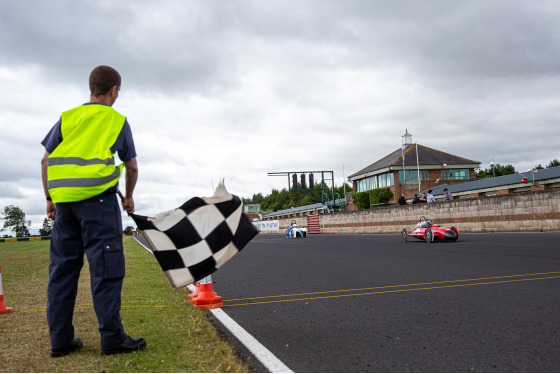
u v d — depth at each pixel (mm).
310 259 9898
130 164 3035
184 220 3367
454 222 21375
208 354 2830
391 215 26812
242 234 3516
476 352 2793
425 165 46219
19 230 119438
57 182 2732
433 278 6047
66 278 2869
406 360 2689
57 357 2816
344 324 3658
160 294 5469
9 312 4434
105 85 2979
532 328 3295
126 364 2629
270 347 3057
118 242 2889
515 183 28328
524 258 7883
